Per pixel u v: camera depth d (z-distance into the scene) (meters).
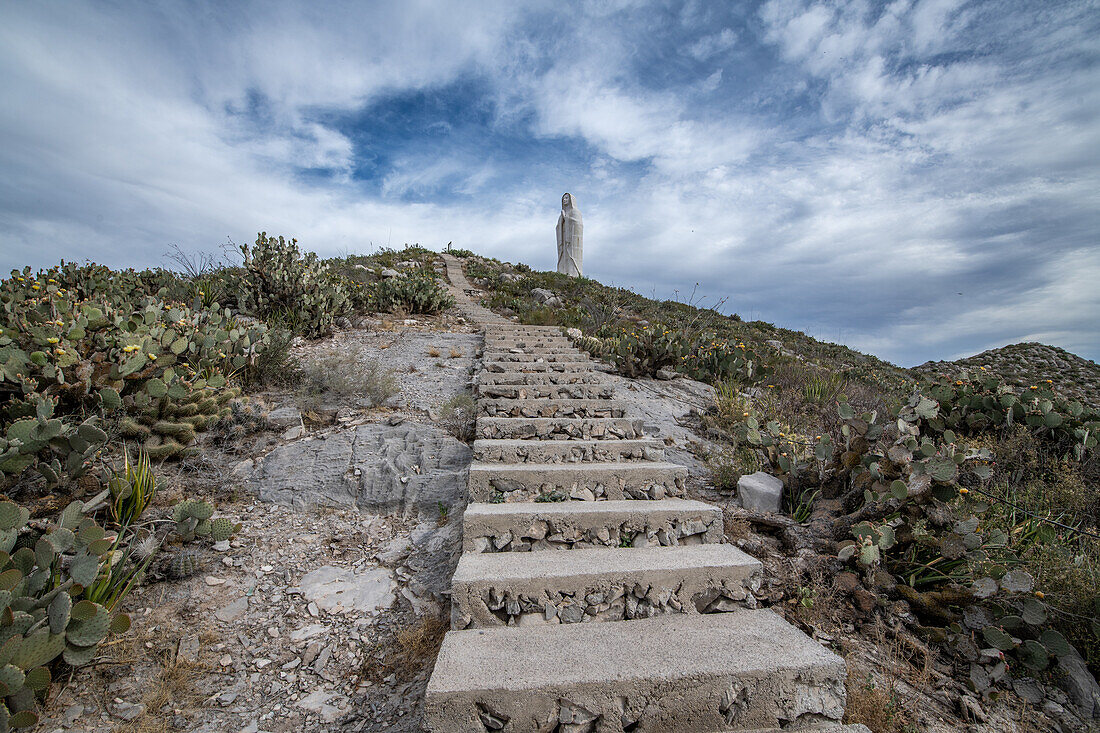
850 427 3.35
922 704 2.03
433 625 2.41
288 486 3.45
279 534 3.04
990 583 2.30
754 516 3.18
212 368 4.27
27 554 2.01
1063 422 4.46
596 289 16.70
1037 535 3.03
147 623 2.31
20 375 3.09
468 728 1.68
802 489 3.48
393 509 3.39
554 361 6.64
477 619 2.21
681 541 2.86
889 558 2.72
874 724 1.91
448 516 3.31
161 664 2.13
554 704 1.72
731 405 5.32
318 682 2.14
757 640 2.04
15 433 2.63
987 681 2.12
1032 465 4.13
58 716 1.85
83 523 2.14
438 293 10.44
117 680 2.03
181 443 3.55
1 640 1.75
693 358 7.24
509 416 4.62
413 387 5.33
